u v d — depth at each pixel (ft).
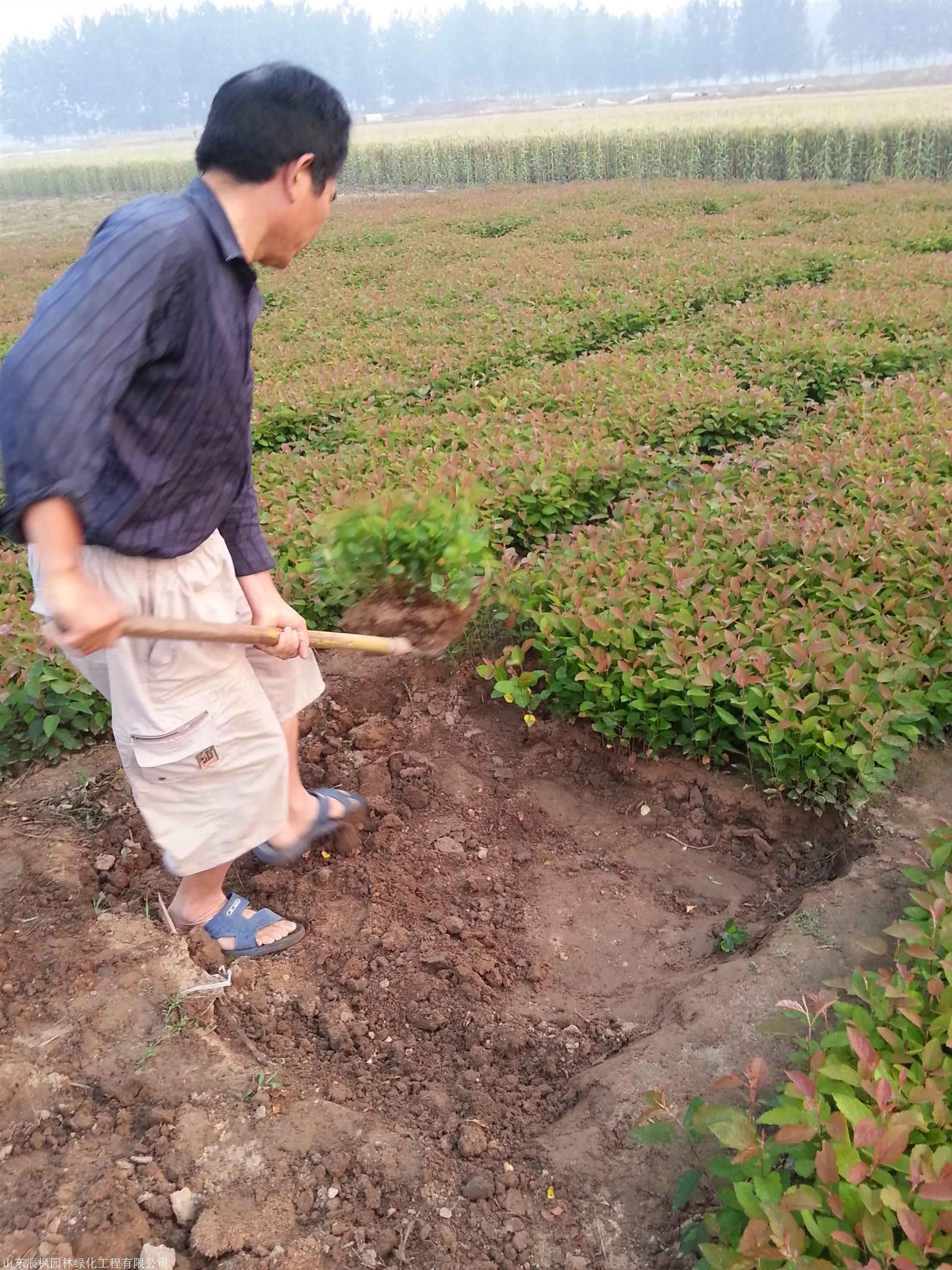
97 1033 9.03
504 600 14.57
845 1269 6.25
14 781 13.37
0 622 15.72
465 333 34.09
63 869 11.03
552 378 27.12
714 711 12.88
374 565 11.10
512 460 19.98
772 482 19.15
